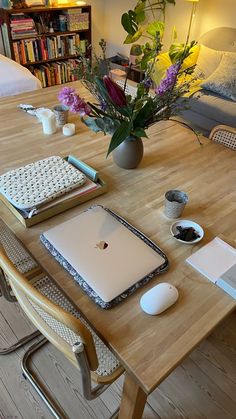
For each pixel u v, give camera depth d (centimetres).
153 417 121
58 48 370
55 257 89
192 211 109
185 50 114
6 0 314
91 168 117
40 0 335
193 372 134
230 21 321
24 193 102
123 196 114
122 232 96
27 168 113
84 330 65
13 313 150
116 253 89
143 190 117
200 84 286
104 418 120
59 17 357
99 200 111
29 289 66
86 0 393
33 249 92
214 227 103
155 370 66
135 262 87
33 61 358
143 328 74
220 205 112
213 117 271
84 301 79
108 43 442
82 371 76
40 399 124
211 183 123
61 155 133
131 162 125
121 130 106
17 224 100
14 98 179
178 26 364
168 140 150
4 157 130
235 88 274
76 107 106
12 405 122
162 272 87
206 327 75
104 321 75
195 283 85
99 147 141
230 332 149
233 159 139
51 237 93
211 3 326
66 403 123
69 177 110
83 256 88
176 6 353
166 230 101
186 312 78
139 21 348
